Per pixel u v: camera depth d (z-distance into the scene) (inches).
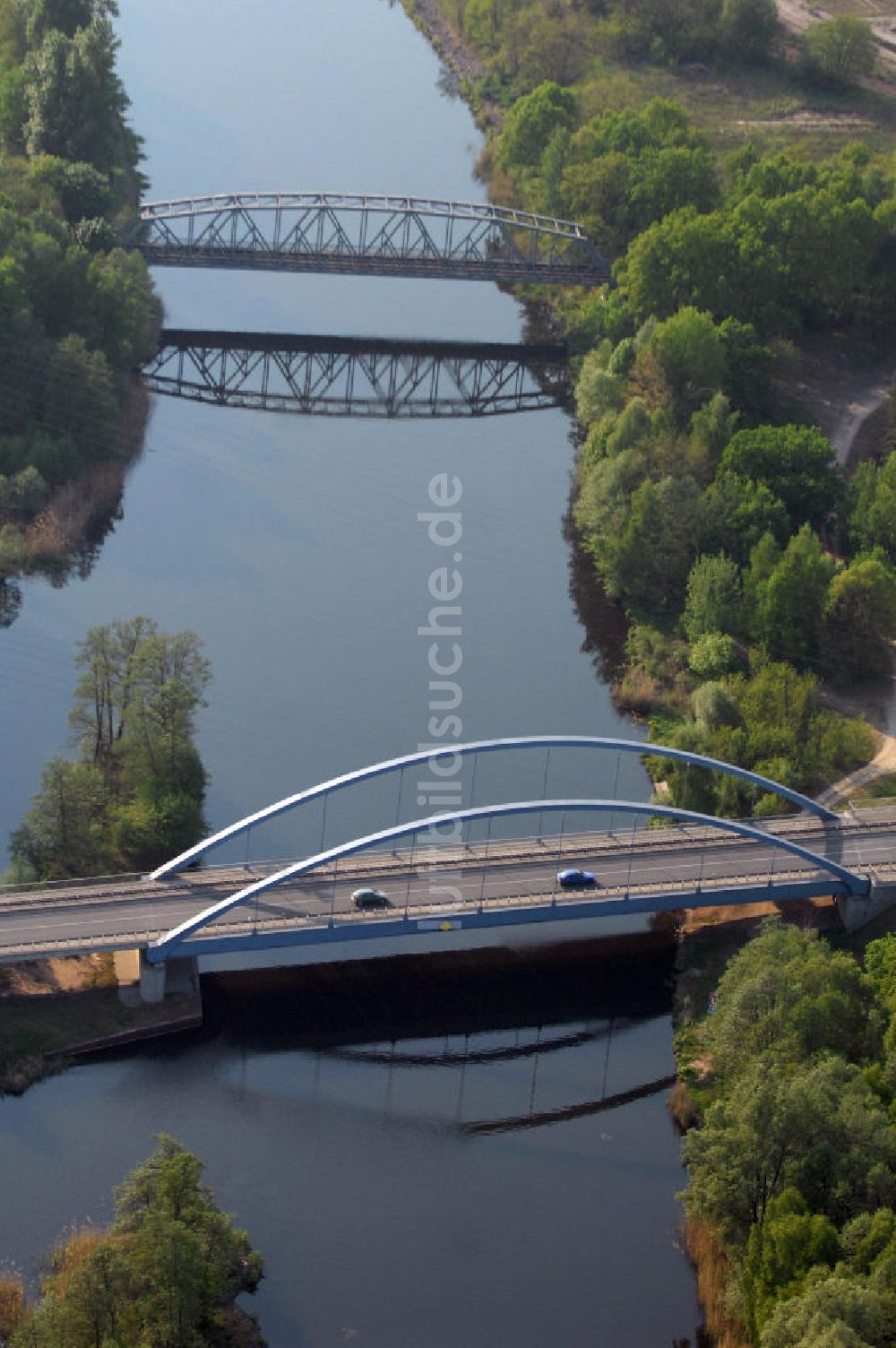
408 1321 7012.8
